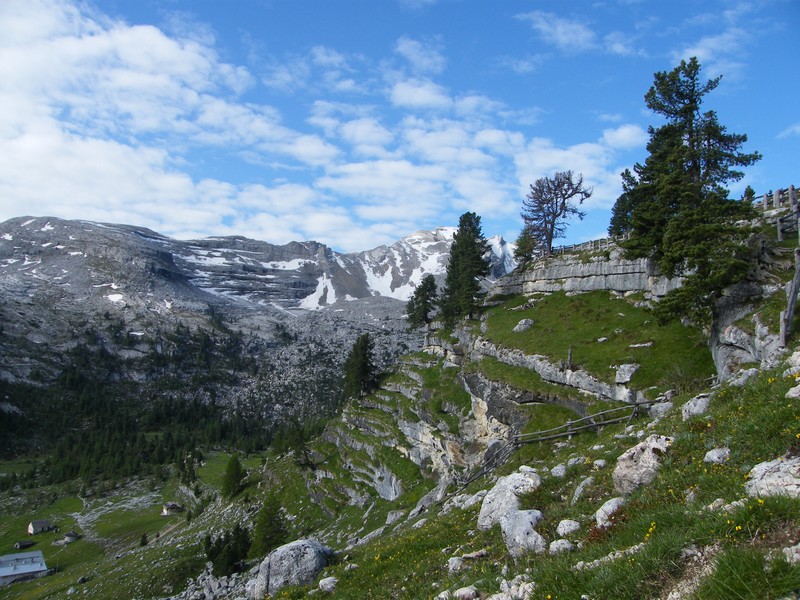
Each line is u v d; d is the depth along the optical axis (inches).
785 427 475.2
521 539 586.6
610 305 2290.8
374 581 771.4
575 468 789.2
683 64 1540.4
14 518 5152.6
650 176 1679.4
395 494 2514.8
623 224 2701.8
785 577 269.3
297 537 2849.4
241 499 4106.8
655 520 428.8
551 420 1603.1
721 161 1568.7
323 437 4128.9
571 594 374.9
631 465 611.8
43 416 7608.3
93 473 6299.2
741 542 329.7
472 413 2213.3
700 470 510.6
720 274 1218.6
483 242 3476.9
